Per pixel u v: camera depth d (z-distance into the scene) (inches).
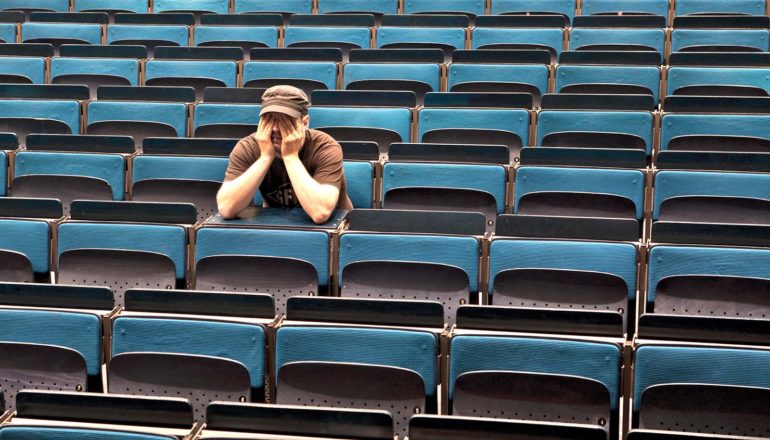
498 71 252.5
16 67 273.1
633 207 170.6
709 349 113.6
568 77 248.8
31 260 160.6
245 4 325.4
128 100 240.2
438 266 144.1
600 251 144.7
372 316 125.3
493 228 174.1
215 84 257.9
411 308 124.3
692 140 203.5
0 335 127.6
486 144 208.7
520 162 191.9
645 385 114.7
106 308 131.5
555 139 206.1
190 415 101.3
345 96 233.0
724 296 138.3
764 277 141.3
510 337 117.0
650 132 212.7
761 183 174.2
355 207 183.8
